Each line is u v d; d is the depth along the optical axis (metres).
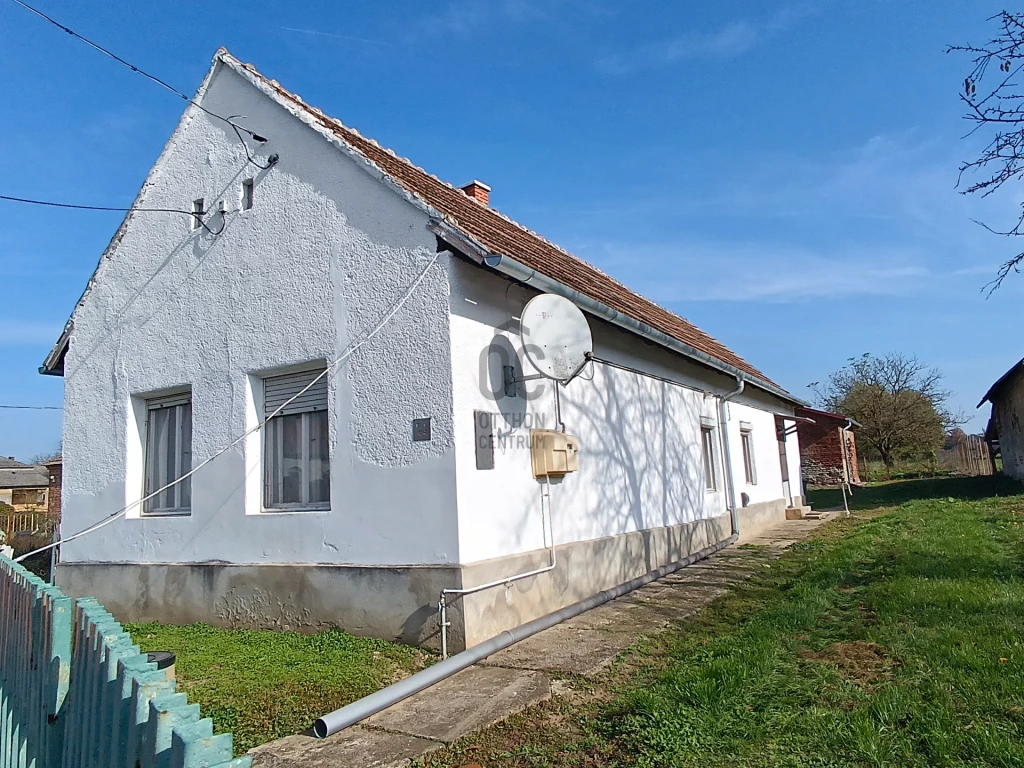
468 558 6.46
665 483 11.16
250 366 8.15
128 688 2.39
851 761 3.56
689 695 4.54
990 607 6.07
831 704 4.27
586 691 5.05
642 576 9.37
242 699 5.13
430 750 4.20
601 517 8.98
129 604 8.85
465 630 6.20
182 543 8.48
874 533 12.35
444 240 6.71
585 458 8.80
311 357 7.65
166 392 9.28
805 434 29.55
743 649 5.41
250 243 8.38
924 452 39.22
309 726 4.67
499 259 6.41
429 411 6.70
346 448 7.23
